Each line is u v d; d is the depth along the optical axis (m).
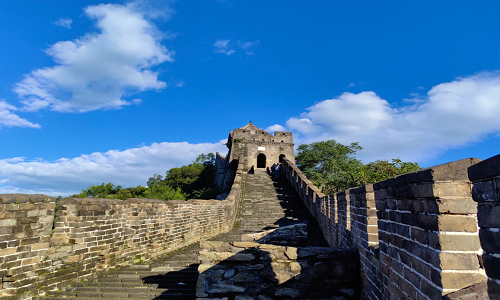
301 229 11.09
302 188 19.17
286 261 5.14
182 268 8.17
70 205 7.15
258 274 5.10
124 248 8.46
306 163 33.62
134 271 7.88
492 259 1.80
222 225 14.42
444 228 2.43
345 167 29.92
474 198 2.02
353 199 5.66
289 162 26.92
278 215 16.34
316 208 14.53
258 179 25.58
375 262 4.12
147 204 9.50
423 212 2.71
